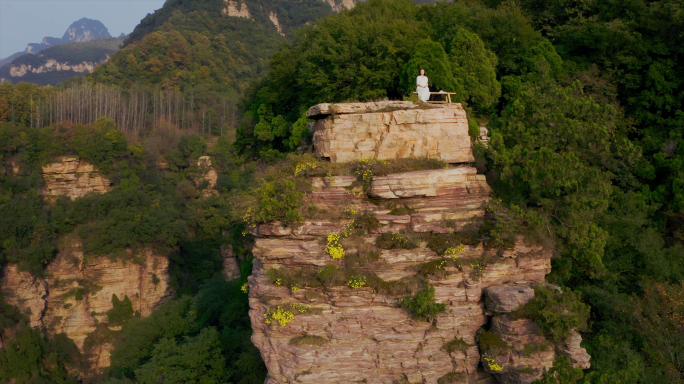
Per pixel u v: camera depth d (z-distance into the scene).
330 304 17.44
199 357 26.95
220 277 48.75
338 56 31.50
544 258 18.06
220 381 26.67
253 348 26.88
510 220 17.36
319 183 19.11
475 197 18.92
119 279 66.62
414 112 20.14
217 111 142.62
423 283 17.34
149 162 102.00
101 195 78.69
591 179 17.92
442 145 20.34
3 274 64.00
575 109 20.22
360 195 18.69
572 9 35.31
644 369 18.61
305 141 28.44
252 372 25.31
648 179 27.39
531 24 36.56
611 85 29.03
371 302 17.33
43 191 85.31
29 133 86.31
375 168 18.94
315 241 17.70
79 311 64.38
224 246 83.00
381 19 34.88
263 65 190.25
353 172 19.17
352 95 31.89
